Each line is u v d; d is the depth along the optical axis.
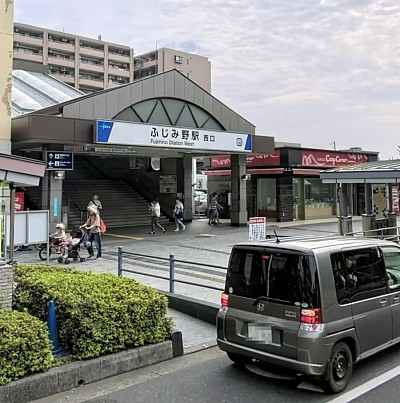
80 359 5.53
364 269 5.73
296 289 5.16
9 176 6.55
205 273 11.93
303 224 25.62
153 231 21.38
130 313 6.02
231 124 22.62
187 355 6.47
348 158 31.03
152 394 5.11
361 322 5.46
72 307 5.66
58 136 16.19
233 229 23.17
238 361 5.92
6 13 14.48
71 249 13.75
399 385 5.24
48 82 28.78
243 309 5.60
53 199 16.86
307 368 4.94
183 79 20.78
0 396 4.71
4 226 6.85
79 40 83.50
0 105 14.48
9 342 4.89
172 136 19.25
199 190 40.09
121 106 18.67
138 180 29.28
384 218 19.62
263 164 27.55
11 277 6.65
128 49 89.75
